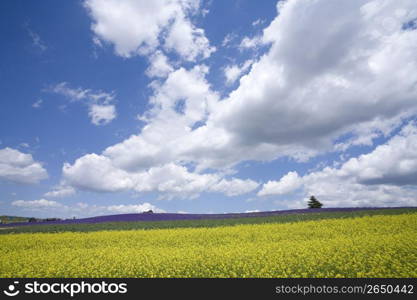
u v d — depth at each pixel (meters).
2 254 14.90
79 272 11.24
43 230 25.00
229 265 11.18
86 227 25.89
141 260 12.55
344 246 12.85
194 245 16.33
